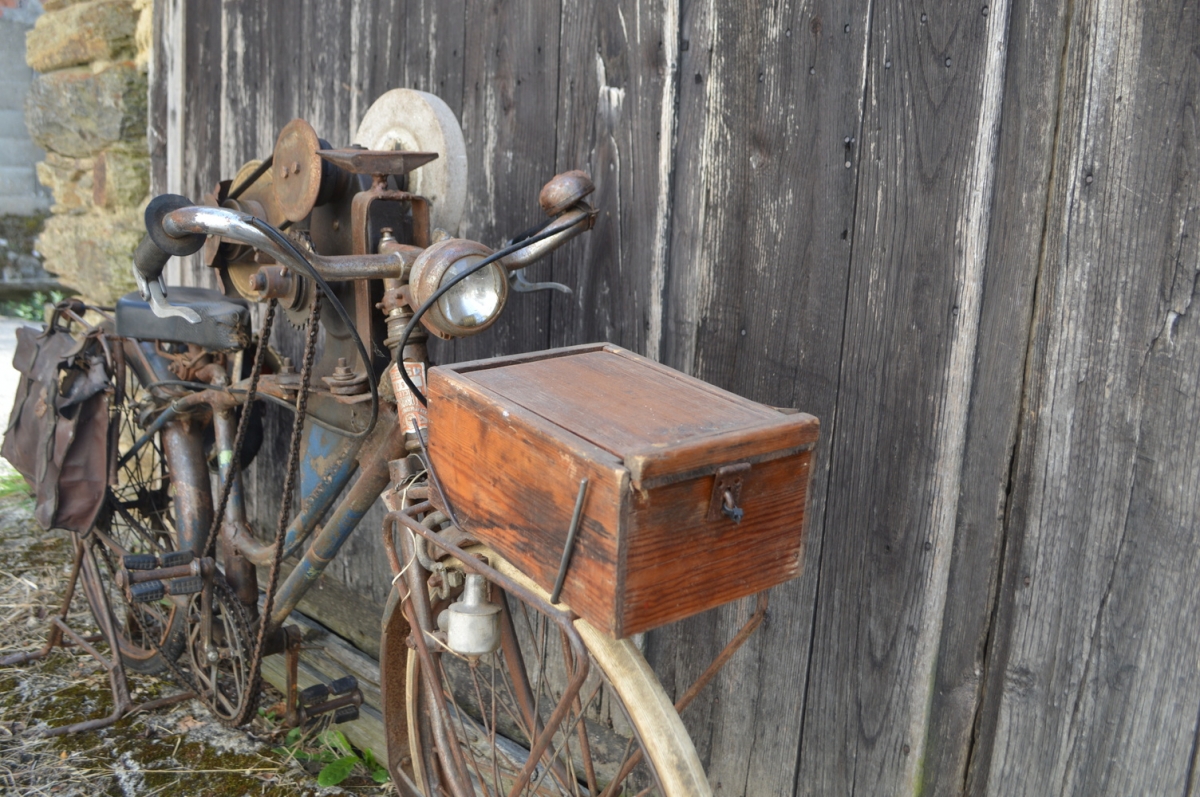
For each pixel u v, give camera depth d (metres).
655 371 1.33
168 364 2.23
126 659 2.43
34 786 2.06
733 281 1.74
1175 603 1.28
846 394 1.61
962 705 1.54
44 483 2.13
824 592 1.71
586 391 1.22
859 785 1.71
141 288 1.57
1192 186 1.21
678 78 1.77
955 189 1.43
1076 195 1.31
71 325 3.81
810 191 1.61
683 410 1.16
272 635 2.05
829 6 1.54
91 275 3.62
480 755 2.06
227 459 2.09
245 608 2.13
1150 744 1.33
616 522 0.99
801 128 1.60
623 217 1.90
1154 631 1.31
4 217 7.29
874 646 1.65
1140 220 1.26
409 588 1.43
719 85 1.71
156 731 2.27
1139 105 1.24
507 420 1.14
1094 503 1.35
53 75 3.75
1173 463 1.26
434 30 2.25
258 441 2.37
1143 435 1.29
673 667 2.00
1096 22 1.26
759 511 1.12
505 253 1.37
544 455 1.09
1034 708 1.45
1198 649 1.26
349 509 1.76
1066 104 1.31
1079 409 1.34
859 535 1.64
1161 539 1.28
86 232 3.62
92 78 3.50
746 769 1.89
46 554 3.18
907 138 1.48
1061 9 1.30
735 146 1.70
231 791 2.07
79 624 2.74
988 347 1.43
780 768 1.83
